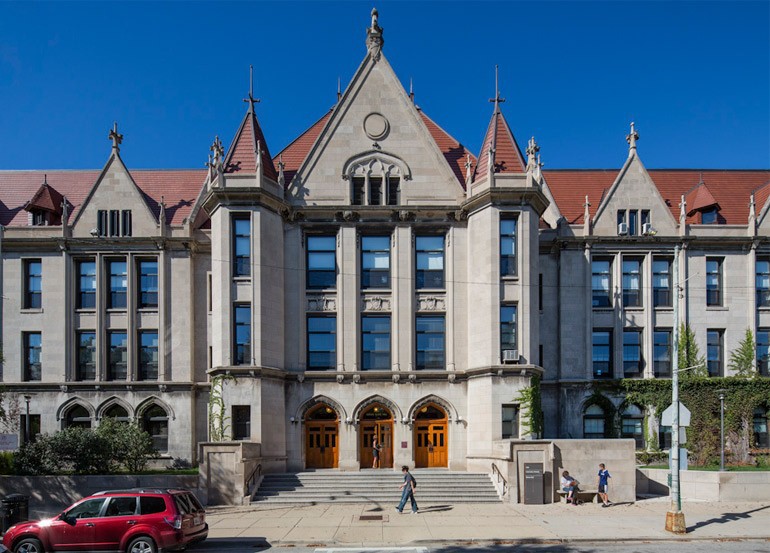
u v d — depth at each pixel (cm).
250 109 3566
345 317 3441
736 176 4397
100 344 3716
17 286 3759
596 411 3694
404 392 3394
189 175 4356
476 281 3394
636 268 3838
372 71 3641
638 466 3347
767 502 2788
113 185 3825
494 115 3609
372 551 1909
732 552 1867
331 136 3578
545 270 3803
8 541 1800
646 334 3753
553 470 2838
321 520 2398
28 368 3753
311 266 3528
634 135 3916
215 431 3147
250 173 3338
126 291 3778
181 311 3744
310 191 3528
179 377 3694
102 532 1778
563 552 1880
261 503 2822
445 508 2667
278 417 3284
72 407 3675
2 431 3619
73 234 3784
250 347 3228
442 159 3566
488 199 3341
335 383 3397
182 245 3778
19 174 4353
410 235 3503
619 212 3838
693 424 3609
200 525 1922
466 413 3375
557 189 4266
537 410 3209
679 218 4031
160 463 3603
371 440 3400
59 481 2855
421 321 3506
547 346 3741
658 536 2066
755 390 3631
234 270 3297
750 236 3788
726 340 3772
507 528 2212
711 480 2844
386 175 3553
